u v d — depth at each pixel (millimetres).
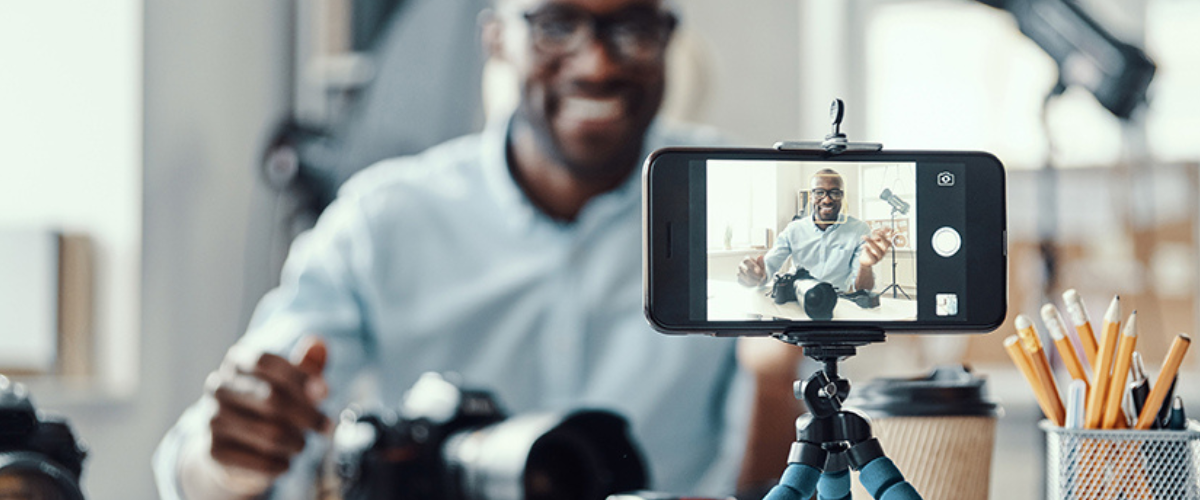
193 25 1495
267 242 1517
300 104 1557
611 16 1135
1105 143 1390
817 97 1483
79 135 1475
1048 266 1387
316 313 1248
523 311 1280
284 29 1562
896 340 1323
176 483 897
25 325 1417
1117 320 502
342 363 1247
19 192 1499
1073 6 1143
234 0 1530
